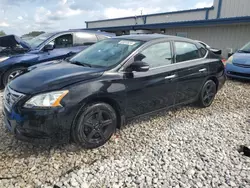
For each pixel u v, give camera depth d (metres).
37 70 3.24
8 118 2.69
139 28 17.75
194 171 2.57
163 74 3.57
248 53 7.33
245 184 2.37
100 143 3.01
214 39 13.70
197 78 4.22
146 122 3.88
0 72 5.54
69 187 2.25
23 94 2.61
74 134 2.77
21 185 2.25
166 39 3.80
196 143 3.22
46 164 2.60
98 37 6.96
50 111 2.54
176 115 4.27
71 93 2.65
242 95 5.80
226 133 3.57
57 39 6.36
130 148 3.03
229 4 13.44
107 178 2.41
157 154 2.90
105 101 3.01
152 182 2.37
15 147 2.90
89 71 3.02
